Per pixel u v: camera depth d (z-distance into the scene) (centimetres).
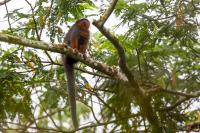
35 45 1091
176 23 1253
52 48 1120
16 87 1345
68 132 1328
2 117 1345
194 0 1263
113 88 1418
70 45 1377
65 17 1253
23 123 1423
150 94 1257
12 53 1290
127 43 1345
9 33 1255
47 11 1236
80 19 1400
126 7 1303
